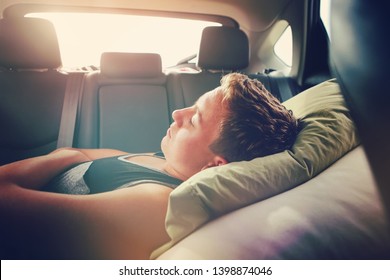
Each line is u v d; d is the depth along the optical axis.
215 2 1.37
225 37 1.23
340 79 0.70
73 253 0.48
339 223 0.46
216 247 0.45
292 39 1.30
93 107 1.17
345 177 0.53
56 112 1.15
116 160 0.76
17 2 1.25
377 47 0.54
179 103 1.23
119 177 0.66
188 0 1.34
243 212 0.50
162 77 1.28
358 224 0.45
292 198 0.51
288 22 1.30
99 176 0.67
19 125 1.11
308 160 0.57
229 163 0.59
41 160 0.72
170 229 0.50
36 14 1.30
